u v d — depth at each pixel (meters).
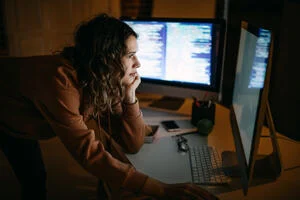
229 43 1.71
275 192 0.97
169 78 1.70
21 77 1.02
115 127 1.28
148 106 1.77
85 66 0.92
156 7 2.07
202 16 1.95
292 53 1.26
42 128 1.18
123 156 1.19
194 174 1.08
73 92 0.91
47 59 1.00
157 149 1.28
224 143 1.32
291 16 1.24
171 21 1.58
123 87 1.08
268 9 1.37
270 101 1.41
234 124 1.25
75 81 0.93
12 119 1.17
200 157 1.18
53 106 0.89
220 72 1.54
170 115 1.64
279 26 1.30
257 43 0.91
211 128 1.41
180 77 1.66
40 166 1.38
